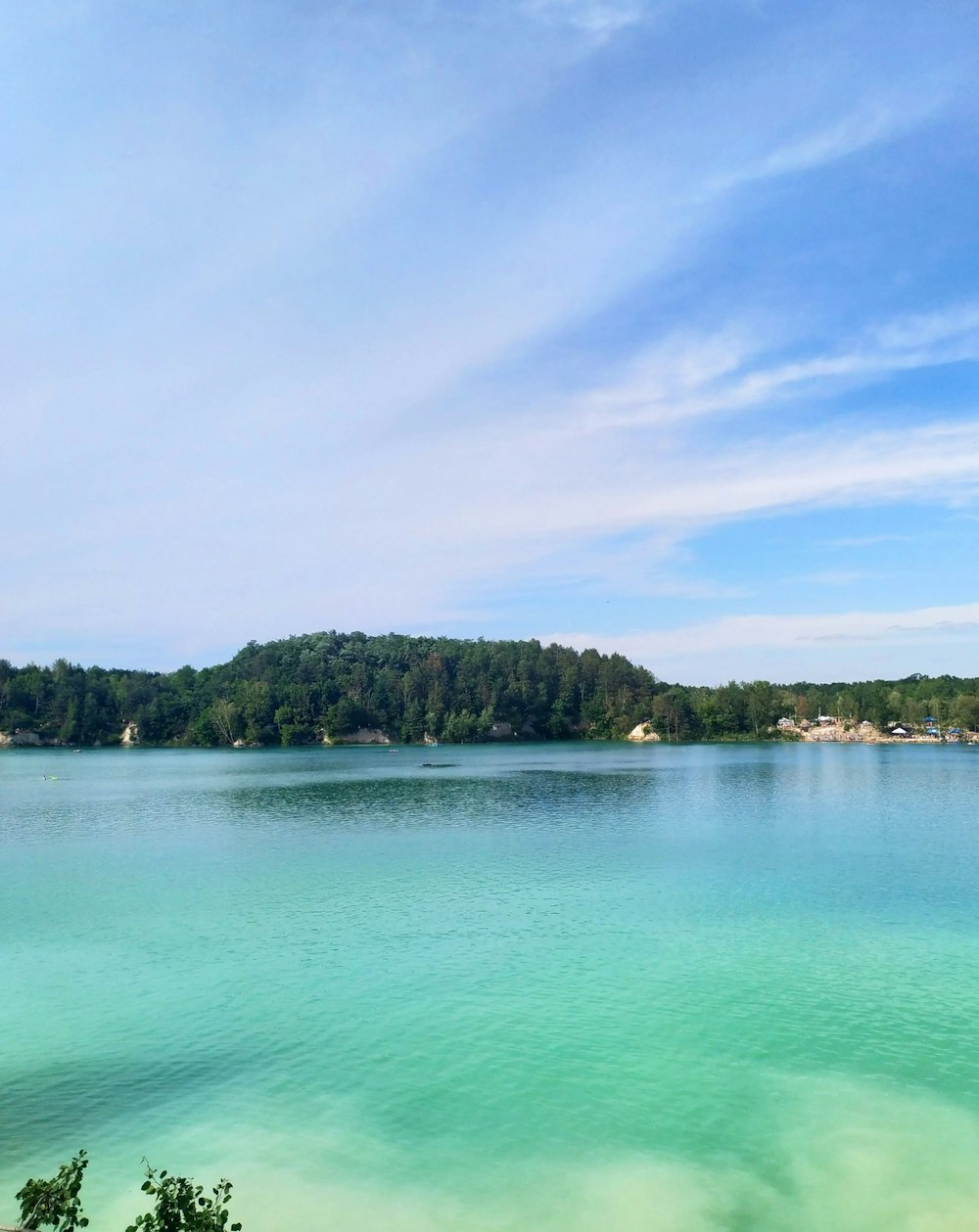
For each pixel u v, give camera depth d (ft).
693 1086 86.43
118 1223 64.69
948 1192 68.90
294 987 114.83
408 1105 83.20
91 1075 89.51
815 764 558.15
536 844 227.20
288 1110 82.48
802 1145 75.87
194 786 422.00
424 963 124.57
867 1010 105.50
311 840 240.73
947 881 177.68
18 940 137.80
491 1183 70.64
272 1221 65.41
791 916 149.18
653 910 153.99
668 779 437.58
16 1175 71.41
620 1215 66.13
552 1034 98.89
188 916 152.66
